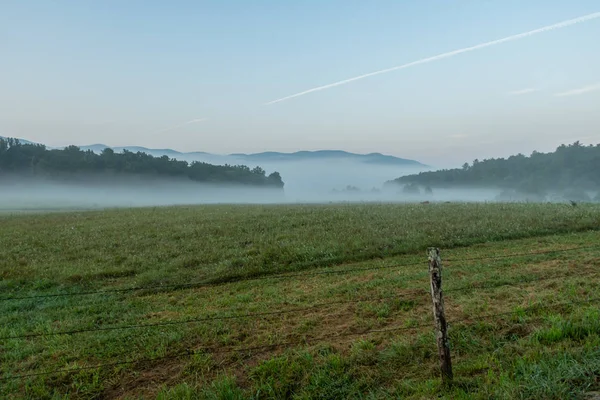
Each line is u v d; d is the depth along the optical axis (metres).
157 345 6.82
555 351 5.30
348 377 5.38
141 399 5.38
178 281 11.51
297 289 9.86
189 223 21.92
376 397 4.92
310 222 20.41
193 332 7.21
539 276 9.05
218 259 13.66
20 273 12.65
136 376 5.92
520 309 6.78
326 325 7.23
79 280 12.02
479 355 5.50
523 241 14.27
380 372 5.45
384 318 7.31
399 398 4.75
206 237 17.53
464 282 8.95
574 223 16.48
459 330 6.29
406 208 26.12
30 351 6.92
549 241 13.89
